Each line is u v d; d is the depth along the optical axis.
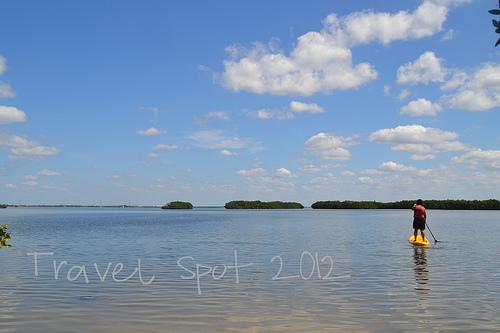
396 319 11.14
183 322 10.98
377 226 58.69
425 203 163.12
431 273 17.97
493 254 24.48
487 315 11.48
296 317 11.39
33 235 41.62
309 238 37.28
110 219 95.44
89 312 11.96
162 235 41.66
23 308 12.43
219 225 63.53
